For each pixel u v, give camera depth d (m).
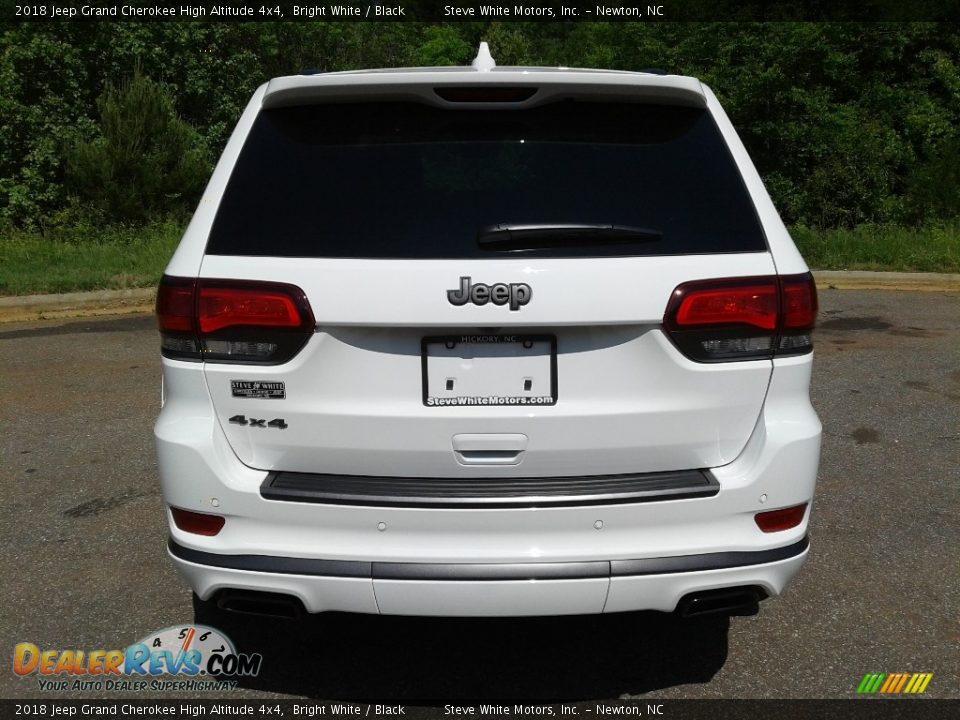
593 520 2.29
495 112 2.48
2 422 5.36
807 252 11.74
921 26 16.38
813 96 14.50
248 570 2.32
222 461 2.36
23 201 13.12
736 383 2.35
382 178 2.39
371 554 2.29
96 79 15.30
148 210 13.03
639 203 2.36
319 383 2.31
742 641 3.00
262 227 2.36
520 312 2.23
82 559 3.56
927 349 7.30
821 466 4.66
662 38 16.17
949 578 3.42
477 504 2.27
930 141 15.80
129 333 7.96
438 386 2.31
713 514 2.33
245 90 17.11
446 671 2.84
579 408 2.31
